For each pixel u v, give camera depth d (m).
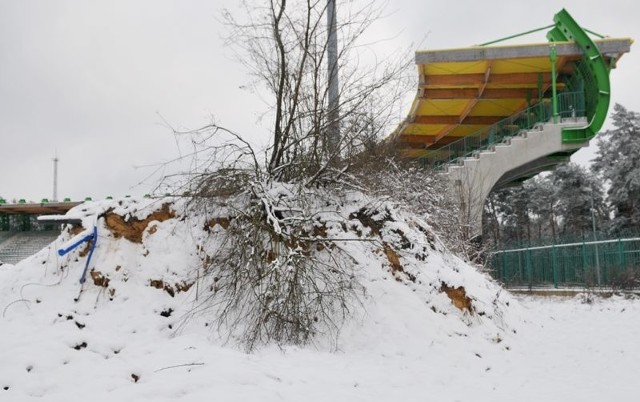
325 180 11.02
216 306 8.62
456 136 35.53
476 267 17.73
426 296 10.16
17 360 6.41
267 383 6.04
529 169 27.91
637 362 9.05
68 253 9.66
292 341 8.12
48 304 8.81
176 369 6.26
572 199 49.16
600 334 11.95
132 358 6.91
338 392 6.18
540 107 26.23
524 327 12.16
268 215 9.21
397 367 7.83
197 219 9.87
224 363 6.44
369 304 9.34
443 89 28.31
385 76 11.42
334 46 11.18
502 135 27.34
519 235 58.06
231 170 9.81
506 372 8.24
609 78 24.27
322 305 8.53
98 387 5.72
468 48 24.58
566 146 24.98
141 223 9.90
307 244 9.70
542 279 25.67
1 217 33.25
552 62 24.58
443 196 18.48
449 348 9.02
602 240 22.98
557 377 7.97
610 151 42.91
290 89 11.14
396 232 10.91
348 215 10.76
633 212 39.97
